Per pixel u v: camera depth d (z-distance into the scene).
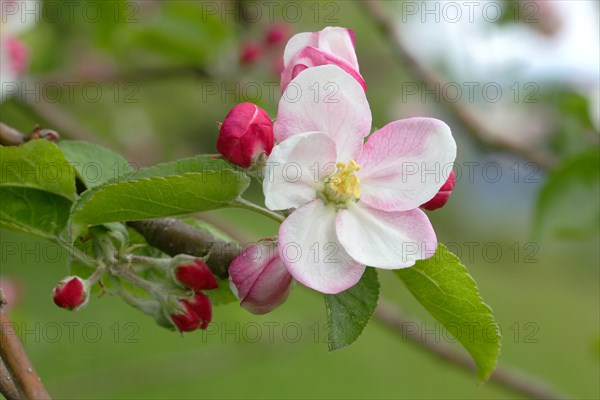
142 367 0.72
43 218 0.42
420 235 0.38
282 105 0.38
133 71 0.76
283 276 0.39
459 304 0.40
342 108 0.38
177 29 0.73
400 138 0.39
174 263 0.40
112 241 0.40
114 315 1.13
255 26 0.78
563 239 0.62
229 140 0.38
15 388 0.38
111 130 1.03
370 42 1.08
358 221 0.38
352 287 0.38
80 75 0.75
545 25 0.75
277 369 1.26
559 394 0.59
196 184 0.38
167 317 0.40
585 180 0.61
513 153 0.69
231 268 0.39
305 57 0.39
